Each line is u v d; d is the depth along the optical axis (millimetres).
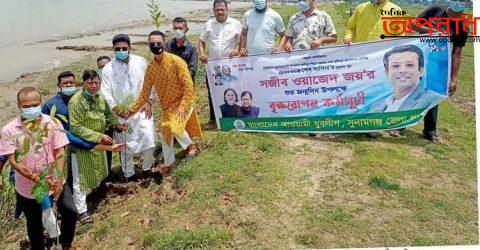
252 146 6625
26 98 4496
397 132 7312
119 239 5160
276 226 4805
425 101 6680
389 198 5301
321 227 4777
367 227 4766
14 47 21656
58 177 4746
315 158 6238
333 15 23688
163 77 6188
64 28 30375
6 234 5758
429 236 4629
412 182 5695
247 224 4844
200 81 11188
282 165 6008
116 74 6309
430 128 7035
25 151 4188
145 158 6613
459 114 8617
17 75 15828
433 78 6598
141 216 5457
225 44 7172
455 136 7402
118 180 6785
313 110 7016
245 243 4586
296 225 4820
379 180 5555
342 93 6871
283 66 6988
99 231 5398
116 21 35844
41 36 25969
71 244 5359
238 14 39531
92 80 5648
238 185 5531
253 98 7195
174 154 6633
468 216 5004
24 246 5684
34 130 4535
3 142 4500
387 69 6691
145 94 6320
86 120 5738
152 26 31516
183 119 6238
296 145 6707
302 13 6988
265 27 7031
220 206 5180
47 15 39719
